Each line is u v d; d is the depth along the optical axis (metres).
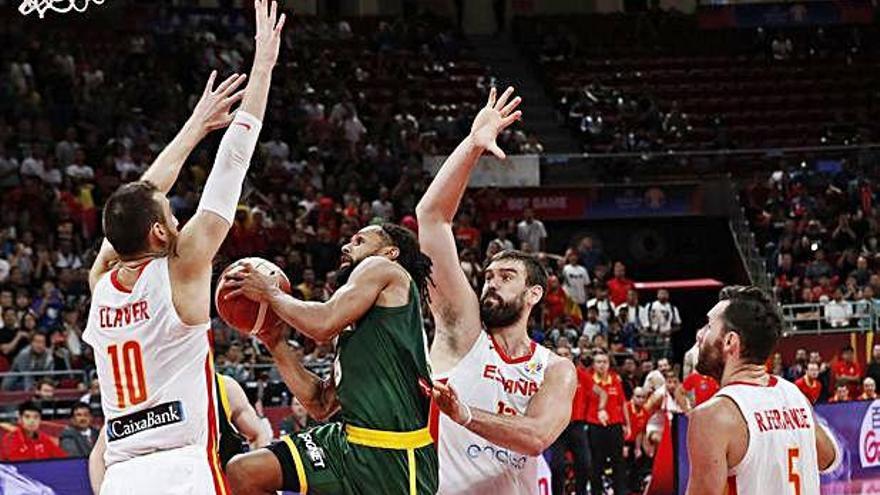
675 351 19.69
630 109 23.94
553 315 15.98
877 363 15.05
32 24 21.97
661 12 28.25
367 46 25.06
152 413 4.00
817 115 25.02
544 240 19.55
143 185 4.08
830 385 14.83
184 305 3.98
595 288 17.12
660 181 21.27
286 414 12.26
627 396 14.29
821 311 17.23
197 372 4.03
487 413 4.50
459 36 26.91
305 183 18.89
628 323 16.33
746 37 27.53
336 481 4.31
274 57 4.28
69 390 12.20
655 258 21.47
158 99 20.44
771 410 4.11
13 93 19.19
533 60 26.25
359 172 19.88
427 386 4.32
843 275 18.89
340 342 4.42
